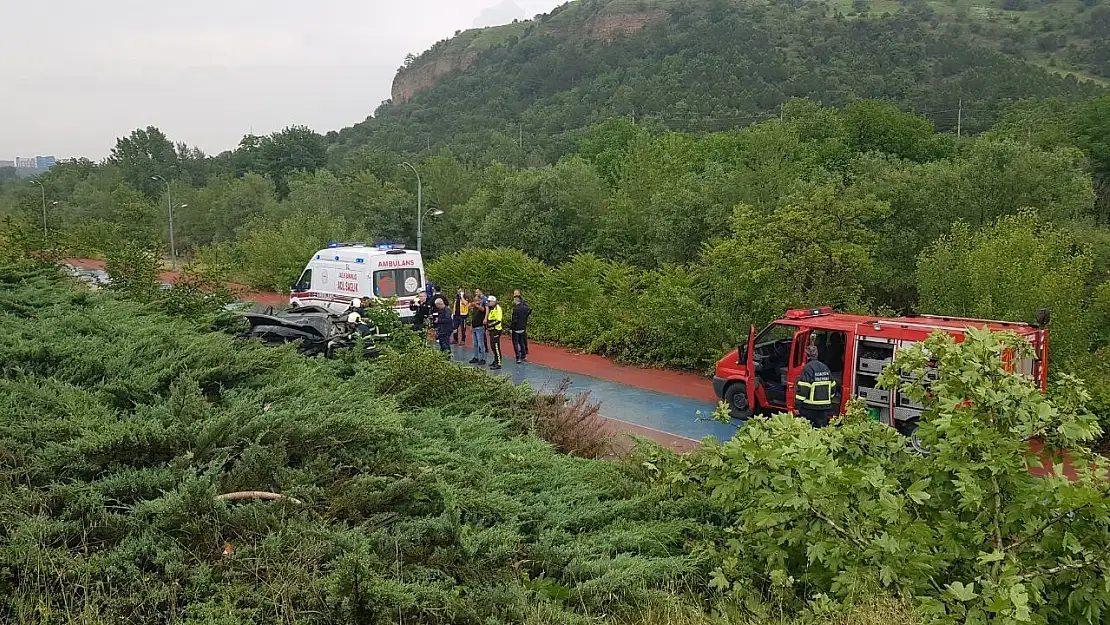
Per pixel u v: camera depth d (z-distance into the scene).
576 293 22.34
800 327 11.48
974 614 4.07
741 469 5.17
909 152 35.56
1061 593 4.49
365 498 6.34
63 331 10.48
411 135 129.75
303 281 20.33
